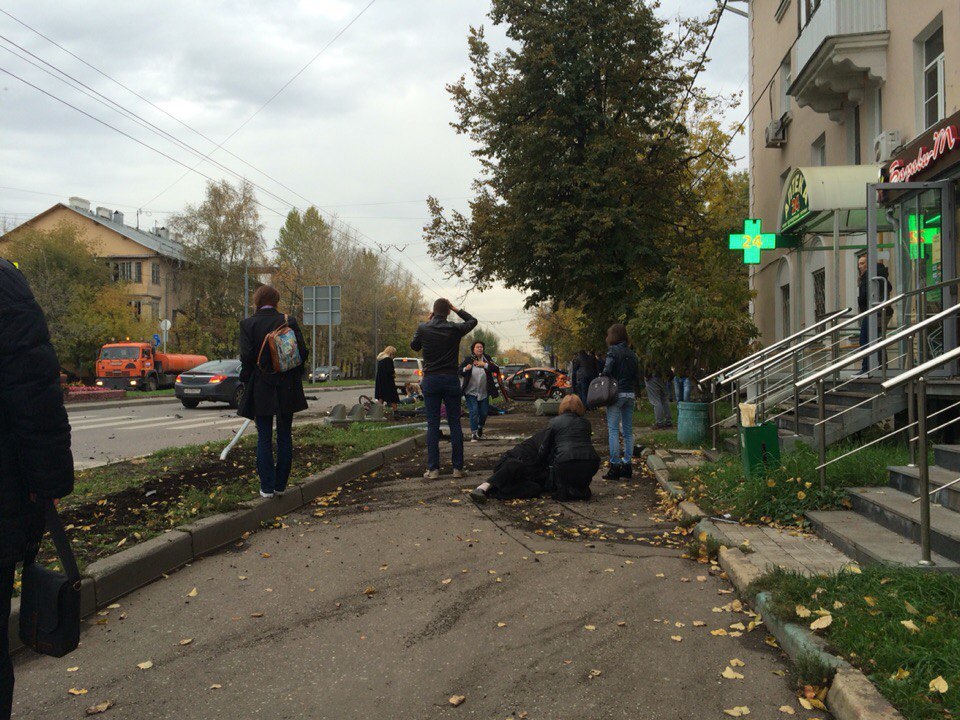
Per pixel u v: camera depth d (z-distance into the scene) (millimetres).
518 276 23297
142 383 33250
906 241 10328
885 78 12617
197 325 55094
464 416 18938
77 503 6535
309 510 7188
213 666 3656
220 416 19688
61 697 3338
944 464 6012
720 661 3631
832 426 7906
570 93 22359
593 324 23625
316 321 31016
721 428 11328
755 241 13344
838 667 3182
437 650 3826
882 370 9273
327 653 3801
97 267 44812
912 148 10188
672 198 23516
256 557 5574
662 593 4703
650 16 22391
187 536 5445
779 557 5055
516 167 22594
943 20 10648
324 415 19688
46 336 2455
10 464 2395
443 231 25125
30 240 42719
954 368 9109
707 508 6703
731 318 12477
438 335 8906
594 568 5266
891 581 4062
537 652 3785
